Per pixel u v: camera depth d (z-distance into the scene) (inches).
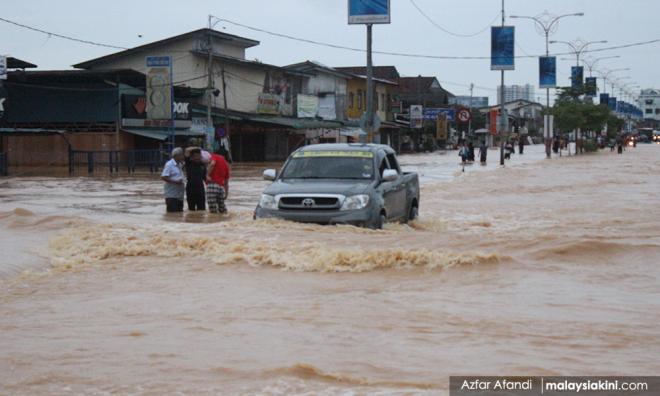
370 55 1311.5
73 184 1178.6
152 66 1635.1
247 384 216.7
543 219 704.4
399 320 291.3
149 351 253.6
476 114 4662.9
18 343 267.7
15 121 1733.5
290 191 518.6
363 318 295.3
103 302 332.5
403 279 367.6
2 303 335.3
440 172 1578.5
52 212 691.4
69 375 229.8
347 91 2807.6
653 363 233.8
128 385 219.0
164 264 414.9
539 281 358.9
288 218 513.3
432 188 1095.0
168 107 1638.8
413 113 3267.7
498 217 722.2
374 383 215.2
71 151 1556.3
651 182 1231.5
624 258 408.5
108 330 283.9
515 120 5098.4
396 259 394.6
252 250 429.4
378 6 1289.4
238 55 2187.5
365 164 551.5
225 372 228.4
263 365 234.2
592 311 303.9
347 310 308.8
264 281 368.2
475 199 922.7
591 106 2930.6
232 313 306.5
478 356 242.1
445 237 468.4
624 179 1314.0
